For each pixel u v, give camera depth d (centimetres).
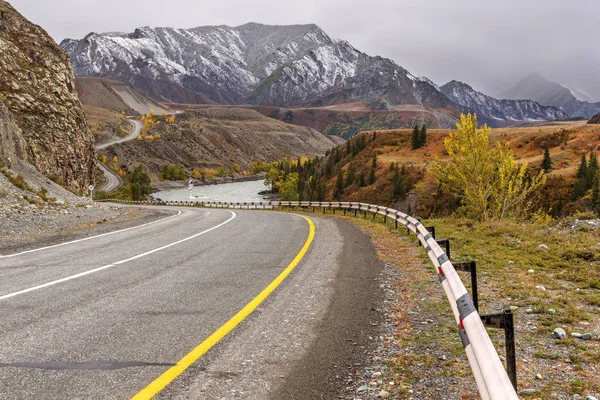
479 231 1371
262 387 364
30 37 6581
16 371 382
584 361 426
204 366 403
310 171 17650
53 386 353
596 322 545
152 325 518
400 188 11306
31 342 455
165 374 381
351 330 516
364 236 1465
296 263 945
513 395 215
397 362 423
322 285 743
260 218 2364
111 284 734
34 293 669
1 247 1191
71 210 2234
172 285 729
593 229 1281
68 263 934
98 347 443
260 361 418
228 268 883
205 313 570
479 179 2409
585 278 759
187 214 2833
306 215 2744
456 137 2484
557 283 741
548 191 8406
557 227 1434
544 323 539
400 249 1157
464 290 427
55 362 404
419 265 935
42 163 5300
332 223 2003
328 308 604
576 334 495
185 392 350
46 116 5838
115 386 356
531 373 402
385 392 360
